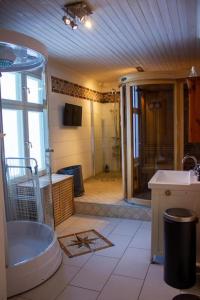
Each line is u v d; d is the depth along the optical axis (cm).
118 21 263
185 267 199
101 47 346
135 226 325
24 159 299
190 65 459
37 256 214
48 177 296
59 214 338
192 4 229
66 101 448
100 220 349
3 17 248
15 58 232
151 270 225
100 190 439
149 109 379
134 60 416
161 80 346
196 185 220
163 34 303
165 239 208
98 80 566
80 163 500
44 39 311
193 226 200
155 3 227
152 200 231
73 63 422
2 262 168
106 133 600
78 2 221
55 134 414
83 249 265
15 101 318
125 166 375
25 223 279
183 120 351
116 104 586
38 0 217
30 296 196
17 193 297
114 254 254
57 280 214
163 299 187
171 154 372
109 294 194
